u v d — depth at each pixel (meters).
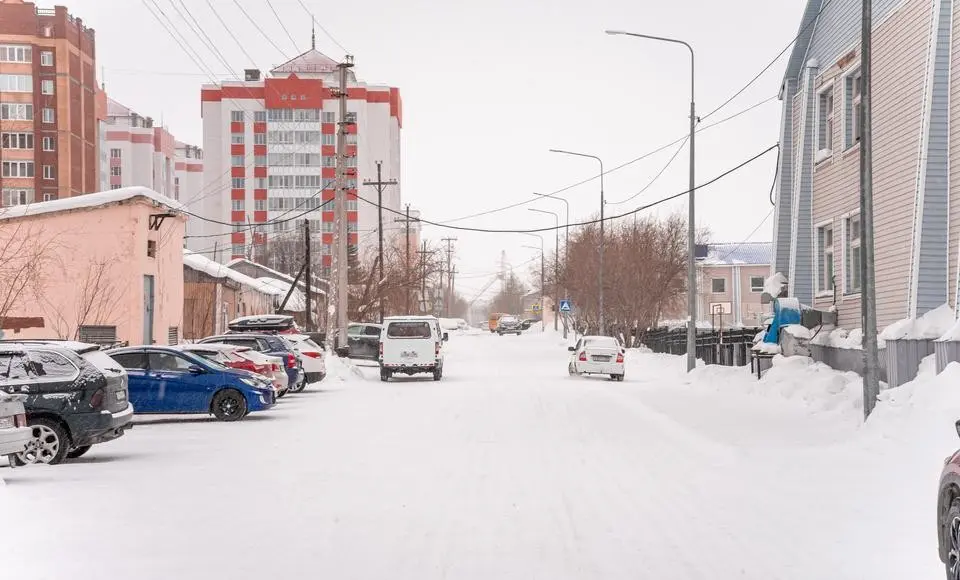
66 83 99.69
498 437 17.80
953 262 20.25
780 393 23.72
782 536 9.11
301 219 128.12
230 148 128.50
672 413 21.86
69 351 14.88
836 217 27.23
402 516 10.19
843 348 24.61
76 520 9.98
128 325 34.84
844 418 18.89
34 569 7.86
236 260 74.81
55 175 99.38
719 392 27.61
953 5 20.22
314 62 132.50
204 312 48.88
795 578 7.54
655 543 8.82
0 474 13.38
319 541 8.94
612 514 10.27
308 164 128.12
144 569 7.85
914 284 20.61
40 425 14.36
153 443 17.12
